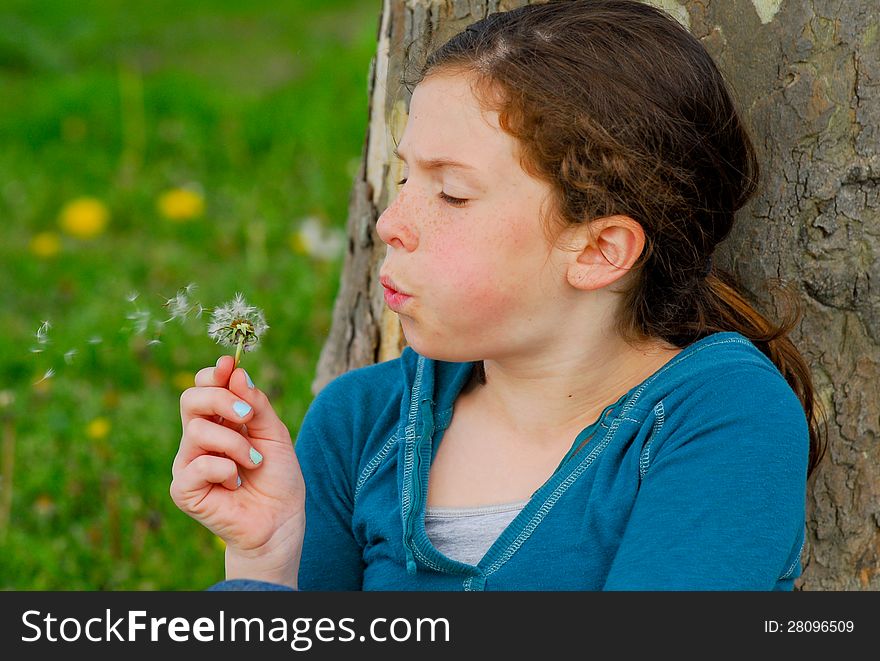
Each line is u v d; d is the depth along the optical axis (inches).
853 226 76.7
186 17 368.8
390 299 63.4
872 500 81.1
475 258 60.9
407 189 62.5
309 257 176.9
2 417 136.6
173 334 152.9
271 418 67.8
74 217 191.3
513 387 66.8
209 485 66.3
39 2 373.7
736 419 60.4
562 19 63.5
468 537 65.9
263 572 67.6
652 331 66.2
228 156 227.5
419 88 63.2
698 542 57.9
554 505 63.2
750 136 77.5
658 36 63.7
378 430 71.7
